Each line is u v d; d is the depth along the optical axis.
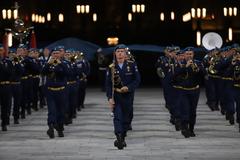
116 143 23.94
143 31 77.81
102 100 48.22
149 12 77.69
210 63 35.72
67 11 76.88
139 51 63.97
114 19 78.62
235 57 28.22
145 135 27.91
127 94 24.05
